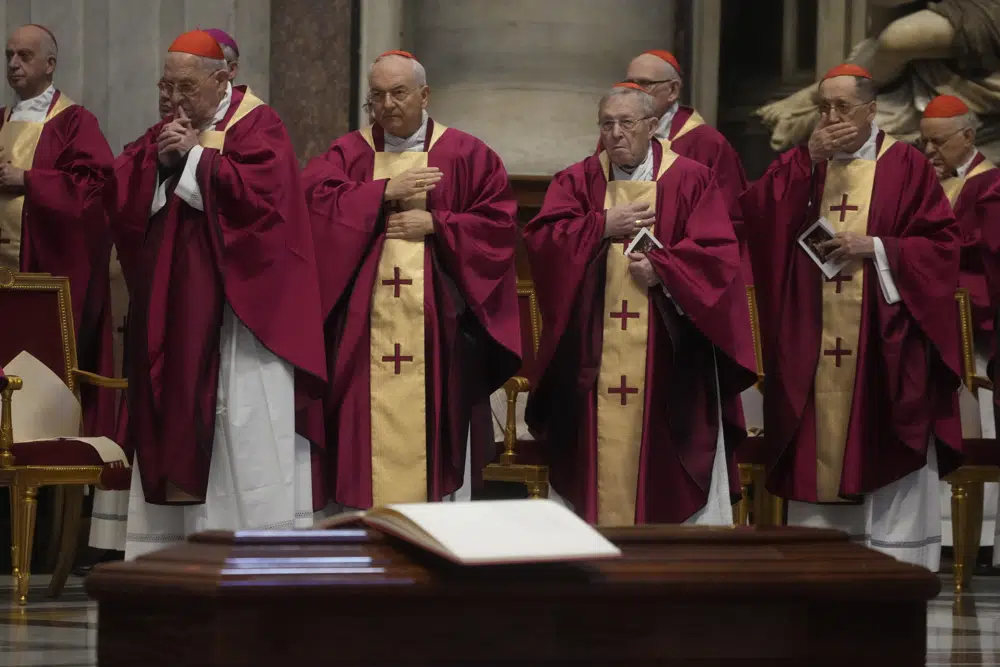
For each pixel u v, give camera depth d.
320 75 38.78
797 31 40.16
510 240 23.44
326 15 38.75
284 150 22.48
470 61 39.41
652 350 23.58
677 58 40.56
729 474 24.14
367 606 6.62
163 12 37.97
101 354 30.84
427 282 23.03
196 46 22.31
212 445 21.75
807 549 7.45
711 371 23.62
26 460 24.83
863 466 25.67
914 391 25.44
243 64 38.44
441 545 6.62
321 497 22.78
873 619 7.04
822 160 26.39
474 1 39.44
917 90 39.19
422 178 22.58
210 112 22.52
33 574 30.59
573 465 23.84
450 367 23.12
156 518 22.55
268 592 6.52
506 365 23.56
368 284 23.00
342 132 38.88
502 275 23.27
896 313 25.47
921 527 26.08
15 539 24.83
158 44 37.91
